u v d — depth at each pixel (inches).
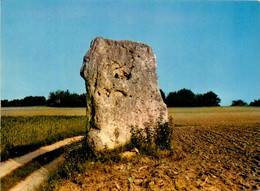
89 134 321.1
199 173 259.6
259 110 2287.2
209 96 3358.8
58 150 453.4
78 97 2945.4
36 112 1904.5
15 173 311.3
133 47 381.4
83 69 347.6
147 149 335.0
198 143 465.1
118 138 335.6
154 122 370.3
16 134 541.0
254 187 220.7
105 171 269.7
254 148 386.9
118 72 366.3
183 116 1547.7
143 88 370.6
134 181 241.0
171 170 265.1
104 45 356.5
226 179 240.8
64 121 861.2
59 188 238.7
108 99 337.4
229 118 1272.1
